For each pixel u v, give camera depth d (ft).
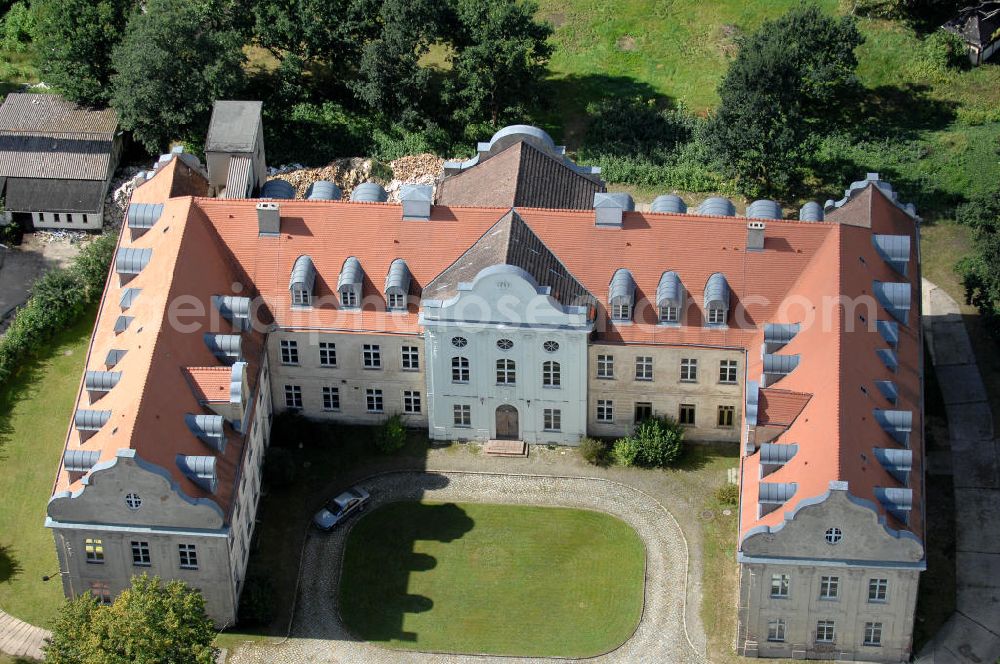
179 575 309.83
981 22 487.61
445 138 460.55
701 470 353.10
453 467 355.56
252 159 399.65
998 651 310.04
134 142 450.71
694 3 523.70
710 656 310.04
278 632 315.78
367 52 449.06
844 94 479.00
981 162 444.14
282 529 338.95
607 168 451.12
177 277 329.93
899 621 299.99
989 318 384.27
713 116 433.48
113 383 319.88
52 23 439.63
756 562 293.43
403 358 351.46
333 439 360.07
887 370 325.42
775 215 361.71
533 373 346.13
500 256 334.85
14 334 385.50
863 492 289.12
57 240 424.46
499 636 315.58
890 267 350.84
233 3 467.11
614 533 338.95
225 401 316.60
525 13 451.94
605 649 312.29
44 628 316.81
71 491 301.02
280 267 349.00
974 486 350.43
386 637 314.96
